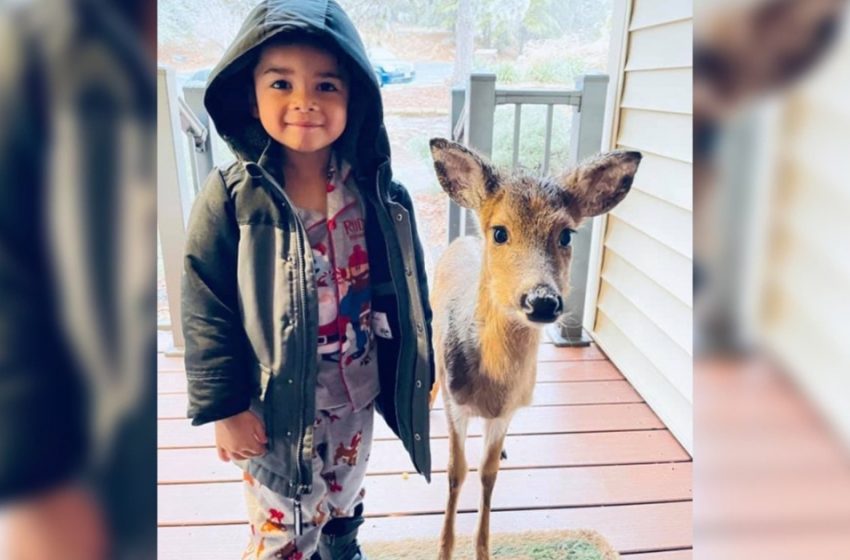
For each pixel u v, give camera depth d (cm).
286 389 93
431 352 108
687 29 169
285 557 100
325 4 89
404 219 100
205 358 91
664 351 187
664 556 136
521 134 207
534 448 171
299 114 88
